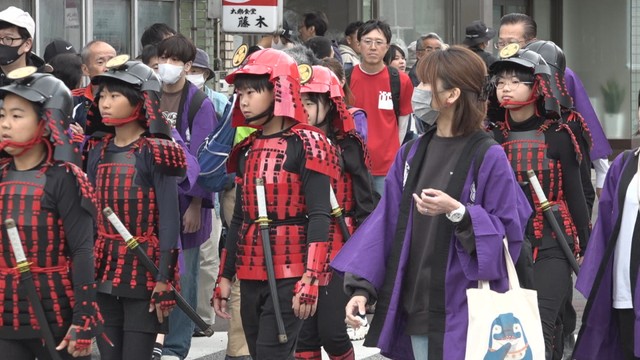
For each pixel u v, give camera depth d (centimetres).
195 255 925
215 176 828
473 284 573
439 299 575
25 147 607
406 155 602
